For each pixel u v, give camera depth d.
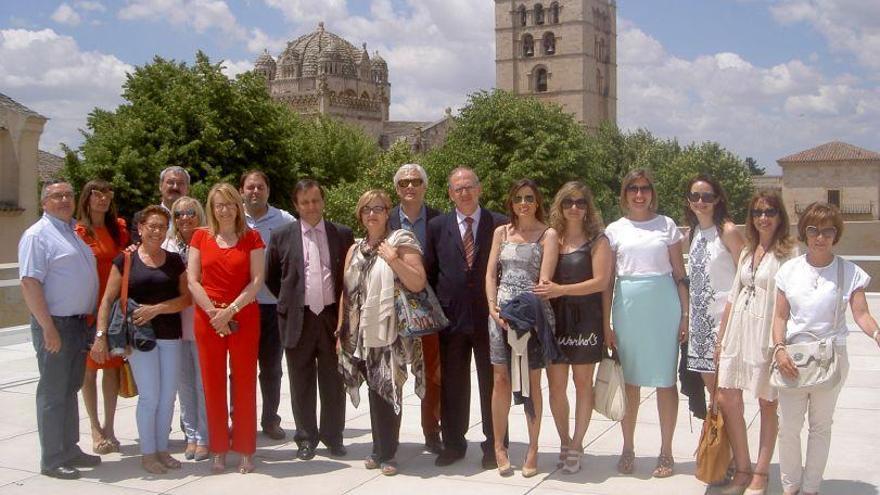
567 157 54.66
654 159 78.62
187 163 41.94
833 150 81.44
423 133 100.75
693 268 6.48
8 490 6.65
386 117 117.19
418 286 6.79
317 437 7.50
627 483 6.61
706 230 6.50
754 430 8.18
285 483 6.76
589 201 6.62
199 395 7.47
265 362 8.15
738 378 6.10
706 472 6.19
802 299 5.76
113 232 7.88
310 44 118.19
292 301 7.29
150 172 41.22
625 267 6.62
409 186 7.66
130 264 7.09
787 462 5.97
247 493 6.53
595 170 58.69
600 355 6.69
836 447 7.53
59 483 6.82
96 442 7.68
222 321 6.80
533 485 6.59
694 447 7.64
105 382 7.75
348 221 51.16
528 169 53.44
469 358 7.11
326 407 7.50
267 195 8.59
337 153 62.16
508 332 6.53
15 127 34.72
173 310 7.12
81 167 41.03
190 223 7.79
